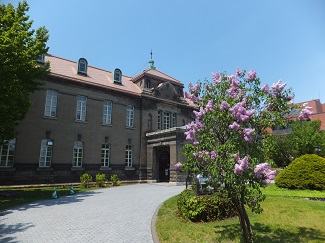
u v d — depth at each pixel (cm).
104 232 830
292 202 1088
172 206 1146
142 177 2608
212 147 619
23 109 1509
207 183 622
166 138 2441
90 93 2414
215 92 712
